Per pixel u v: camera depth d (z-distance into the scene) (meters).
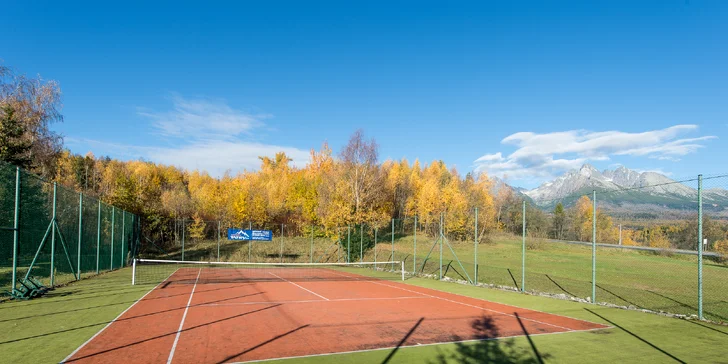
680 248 39.75
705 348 9.06
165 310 12.73
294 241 42.78
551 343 9.38
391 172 63.19
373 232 39.44
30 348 8.25
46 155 31.02
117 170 61.59
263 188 61.53
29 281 15.28
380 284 21.23
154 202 48.03
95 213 23.70
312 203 48.78
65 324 10.50
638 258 39.03
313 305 14.25
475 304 14.98
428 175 73.44
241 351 8.29
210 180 81.44
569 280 22.80
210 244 43.12
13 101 29.16
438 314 12.87
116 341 8.89
